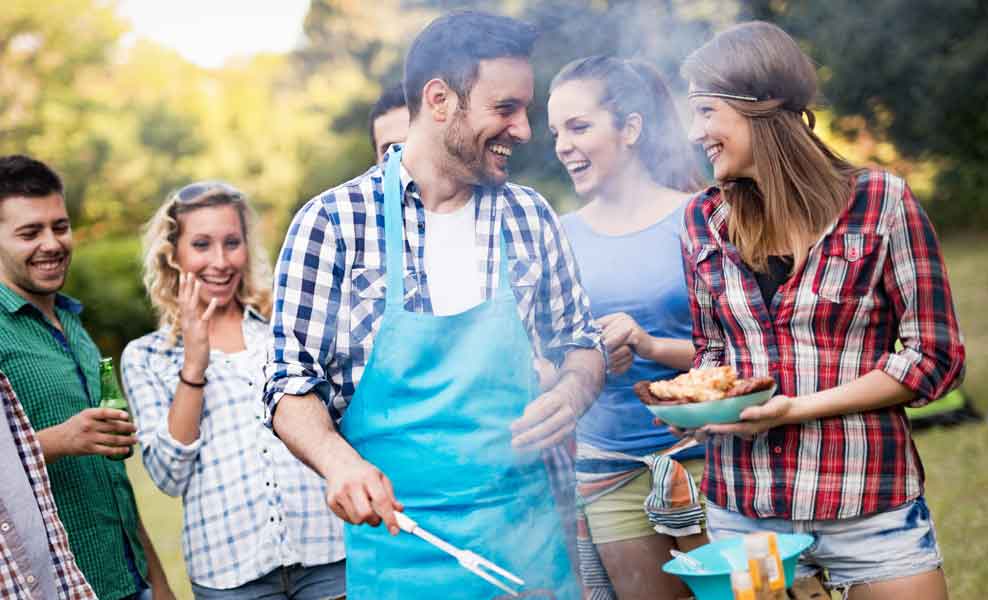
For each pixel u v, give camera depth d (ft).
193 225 9.74
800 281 7.07
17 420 7.41
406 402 6.77
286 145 46.19
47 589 7.23
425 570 6.84
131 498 9.70
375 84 44.16
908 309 6.97
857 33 34.68
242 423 9.27
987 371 25.45
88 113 49.08
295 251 6.75
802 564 7.38
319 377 6.72
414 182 6.89
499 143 6.75
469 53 6.54
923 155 39.24
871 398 6.89
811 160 7.07
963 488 17.39
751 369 7.29
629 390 9.23
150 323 43.04
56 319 9.61
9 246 9.05
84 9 49.90
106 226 48.67
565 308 7.51
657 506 8.99
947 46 35.29
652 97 9.46
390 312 6.74
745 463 7.29
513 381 6.83
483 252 6.99
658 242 9.35
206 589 9.10
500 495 6.83
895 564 6.98
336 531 9.15
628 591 9.34
